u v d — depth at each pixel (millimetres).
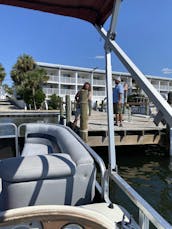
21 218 1003
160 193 3984
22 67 28797
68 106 7184
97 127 6250
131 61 1121
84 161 1590
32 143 3352
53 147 2910
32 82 25281
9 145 3523
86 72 32750
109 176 1538
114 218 1372
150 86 937
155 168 5281
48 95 28672
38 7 1976
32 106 25219
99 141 5652
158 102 867
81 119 5316
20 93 26688
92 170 1600
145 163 5633
